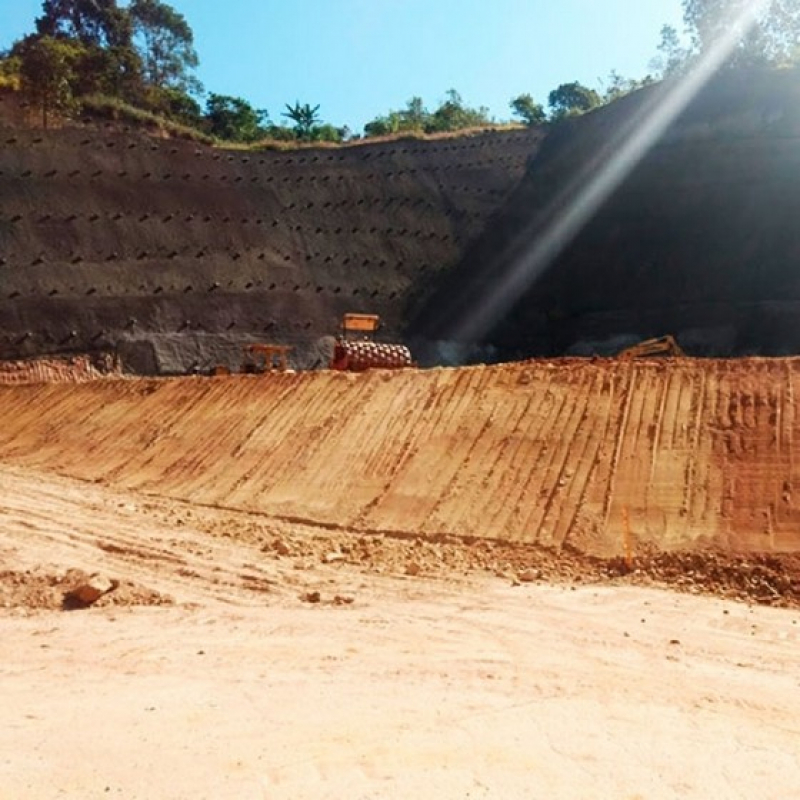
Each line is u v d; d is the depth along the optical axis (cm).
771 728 699
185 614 1109
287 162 5203
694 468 1605
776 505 1469
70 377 3919
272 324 4478
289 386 2411
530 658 901
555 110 7719
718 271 4609
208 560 1454
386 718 669
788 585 1280
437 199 5441
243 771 544
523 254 5281
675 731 672
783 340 4209
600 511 1573
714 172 4900
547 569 1426
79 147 4603
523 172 5712
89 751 580
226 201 4816
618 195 5144
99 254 4303
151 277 4347
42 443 2695
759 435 1628
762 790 562
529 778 554
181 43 7738
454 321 4981
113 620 1073
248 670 834
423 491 1788
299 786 520
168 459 2322
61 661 876
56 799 498
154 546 1553
